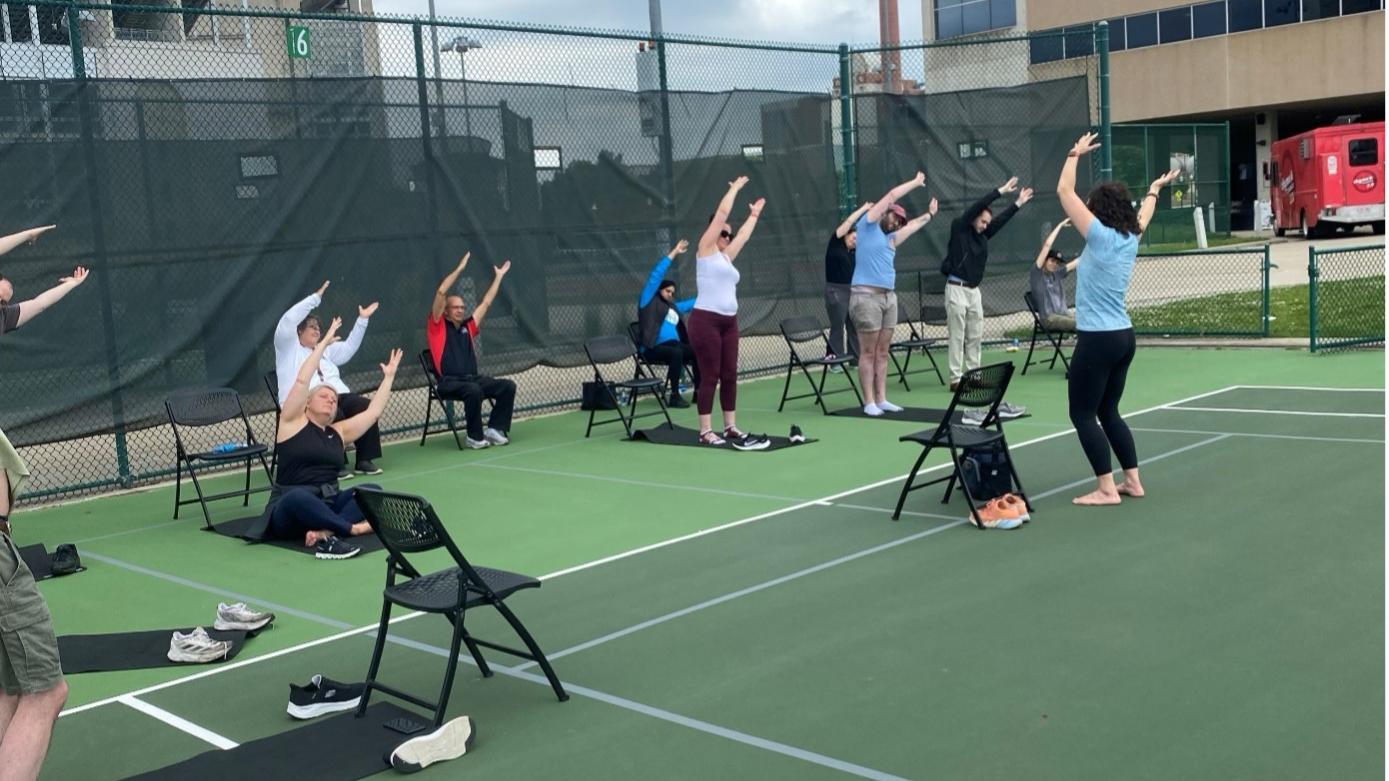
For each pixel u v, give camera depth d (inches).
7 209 367.6
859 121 575.8
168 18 447.8
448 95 453.4
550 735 183.3
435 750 173.9
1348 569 240.2
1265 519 281.1
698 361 419.5
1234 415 415.5
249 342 414.6
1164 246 1302.9
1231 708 177.6
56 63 379.6
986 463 308.8
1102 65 621.9
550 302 484.1
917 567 260.7
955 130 599.2
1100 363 294.4
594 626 234.7
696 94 524.7
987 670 198.7
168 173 396.5
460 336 441.4
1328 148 1311.5
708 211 531.8
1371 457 337.7
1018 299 624.1
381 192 439.5
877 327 459.8
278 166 417.4
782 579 258.2
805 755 170.7
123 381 391.2
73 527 350.3
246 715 199.2
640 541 299.6
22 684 157.8
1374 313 684.7
